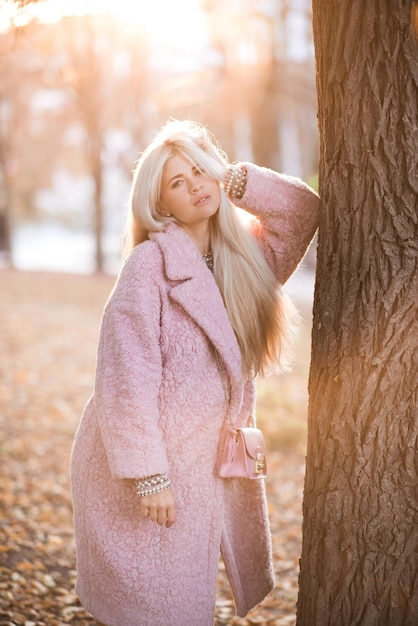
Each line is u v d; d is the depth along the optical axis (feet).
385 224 7.70
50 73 66.85
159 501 8.04
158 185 8.64
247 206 9.00
